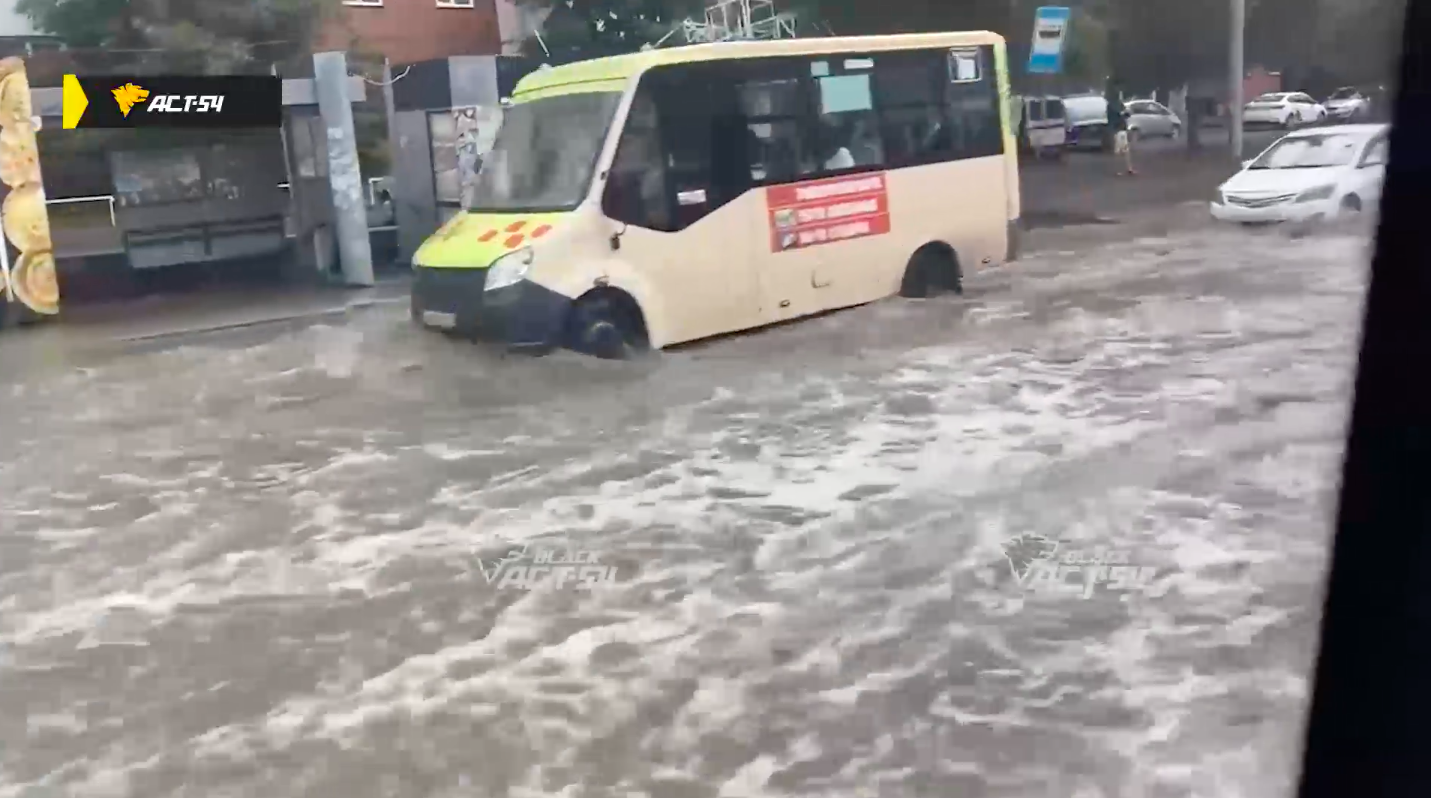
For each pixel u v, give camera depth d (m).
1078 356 9.51
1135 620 5.02
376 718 4.59
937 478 6.99
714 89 10.42
